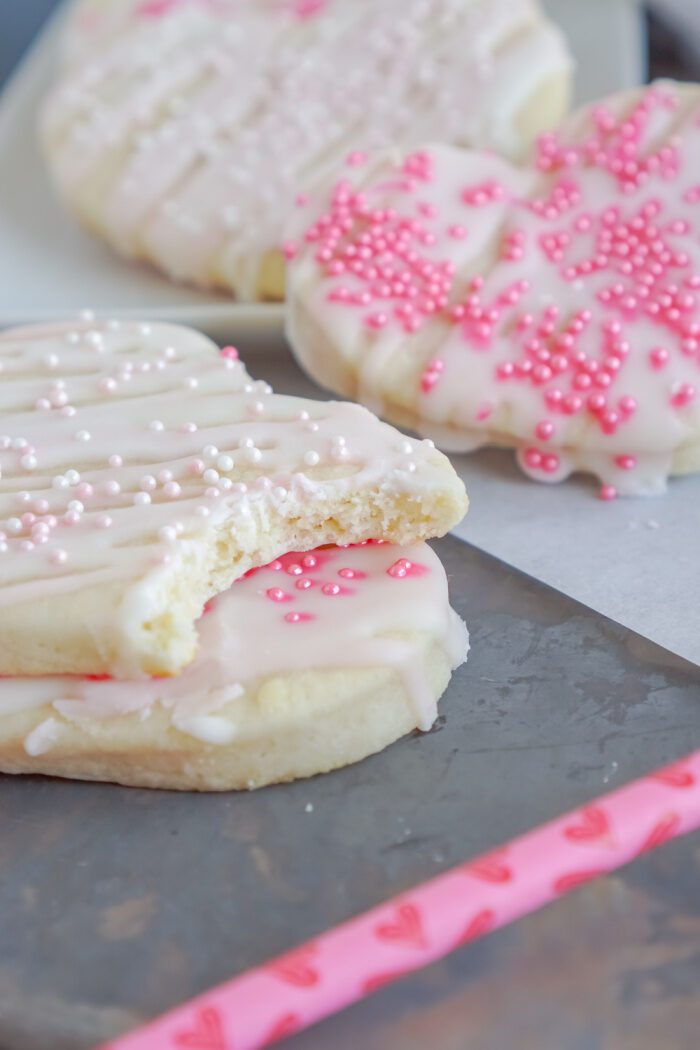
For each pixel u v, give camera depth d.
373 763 0.31
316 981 0.28
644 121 0.38
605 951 0.29
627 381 0.35
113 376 0.35
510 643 0.33
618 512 0.36
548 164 0.39
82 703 0.31
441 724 0.32
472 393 0.36
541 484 0.36
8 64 0.63
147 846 0.30
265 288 0.41
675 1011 0.28
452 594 0.34
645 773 0.31
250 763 0.31
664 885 0.29
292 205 0.41
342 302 0.37
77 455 0.33
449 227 0.38
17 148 0.48
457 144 0.42
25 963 0.29
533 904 0.29
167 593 0.31
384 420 0.37
